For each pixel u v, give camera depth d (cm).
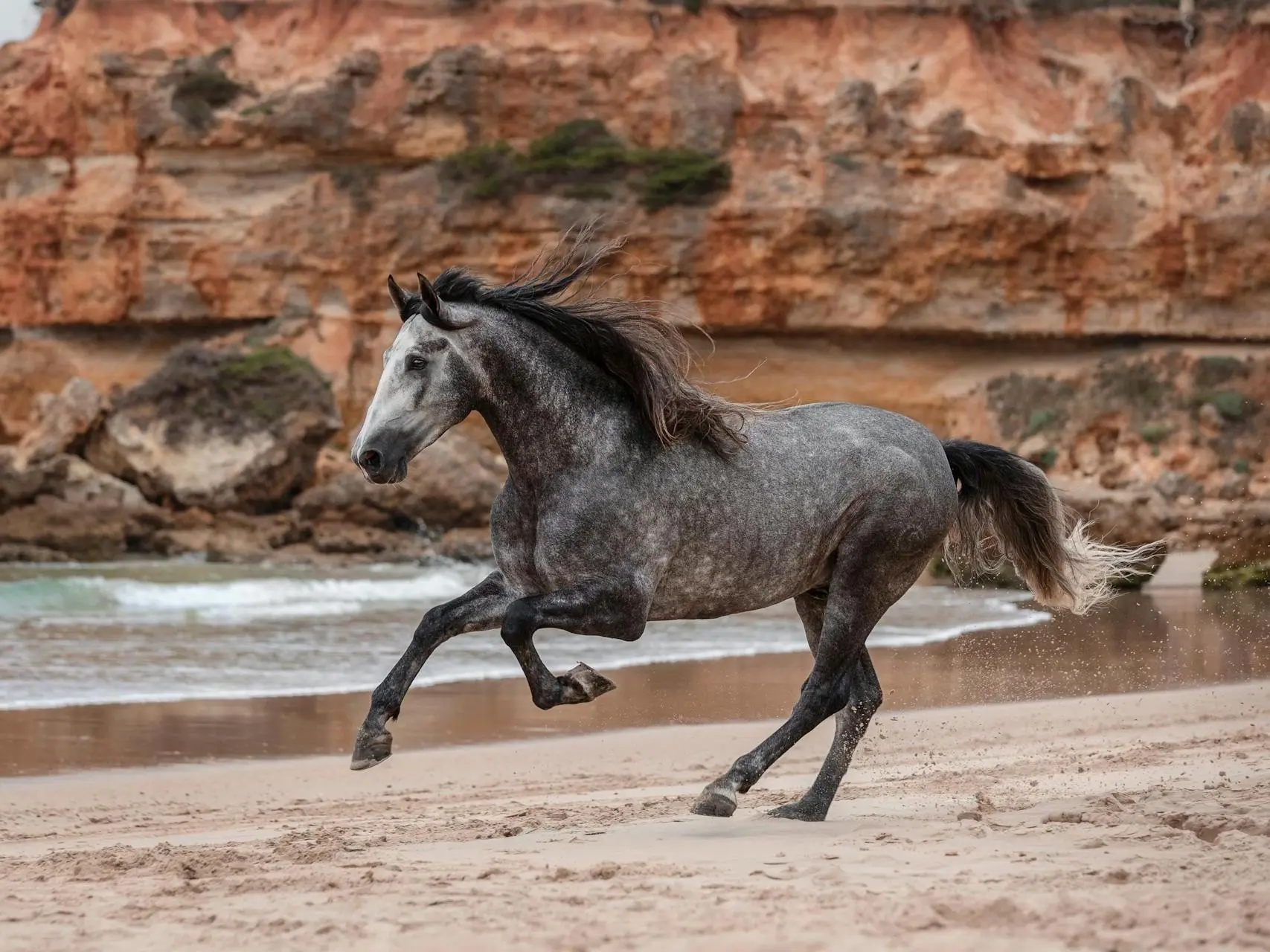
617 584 691
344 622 2473
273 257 5312
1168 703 1448
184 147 5397
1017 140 5431
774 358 5416
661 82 5472
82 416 4338
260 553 4134
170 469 4381
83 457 4403
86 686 1588
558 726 1381
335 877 583
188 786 1061
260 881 580
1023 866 575
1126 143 5503
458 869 604
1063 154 5431
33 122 5441
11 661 1802
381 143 5416
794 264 5319
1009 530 846
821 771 775
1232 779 853
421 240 5325
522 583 721
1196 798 738
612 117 5475
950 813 764
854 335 5441
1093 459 5203
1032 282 5416
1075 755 1073
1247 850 580
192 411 4459
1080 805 746
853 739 779
